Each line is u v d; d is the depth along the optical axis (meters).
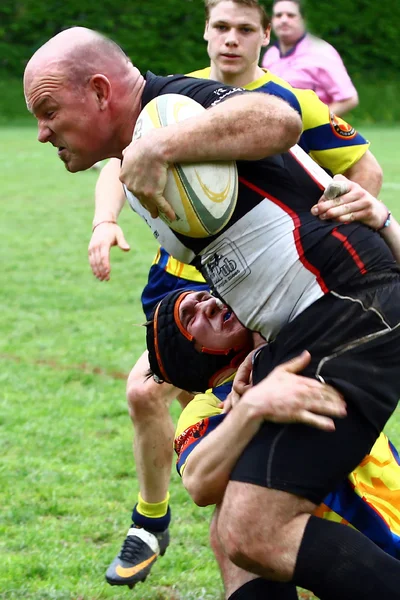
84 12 54.25
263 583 4.55
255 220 4.31
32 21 54.12
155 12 54.19
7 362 11.76
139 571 6.26
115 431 9.48
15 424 9.61
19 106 52.22
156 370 4.97
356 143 6.23
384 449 5.09
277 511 4.16
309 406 4.12
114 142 4.59
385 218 4.48
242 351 4.80
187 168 4.16
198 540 7.07
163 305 4.90
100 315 14.02
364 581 4.14
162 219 4.33
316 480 4.17
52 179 29.97
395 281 4.41
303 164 4.52
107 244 6.43
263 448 4.21
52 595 6.14
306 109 6.21
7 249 19.00
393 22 56.00
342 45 55.88
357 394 4.18
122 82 4.48
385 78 55.91
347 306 4.25
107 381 11.09
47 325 13.46
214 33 6.77
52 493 7.89
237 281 4.39
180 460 4.88
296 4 12.10
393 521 4.93
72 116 4.43
